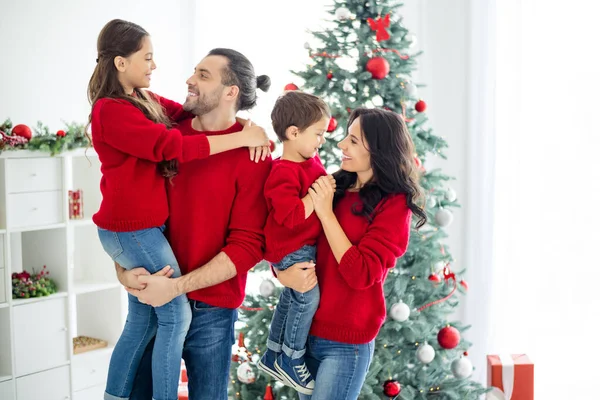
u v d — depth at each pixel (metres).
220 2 5.24
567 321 4.07
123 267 2.36
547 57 4.09
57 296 3.95
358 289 2.24
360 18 3.54
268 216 2.35
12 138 3.63
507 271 4.22
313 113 2.26
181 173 2.39
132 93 2.35
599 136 3.98
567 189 4.06
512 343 4.21
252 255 2.37
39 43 4.41
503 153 4.26
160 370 2.37
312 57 3.54
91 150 4.03
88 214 4.27
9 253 3.74
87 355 4.17
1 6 4.21
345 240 2.21
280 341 2.39
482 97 4.30
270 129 4.92
